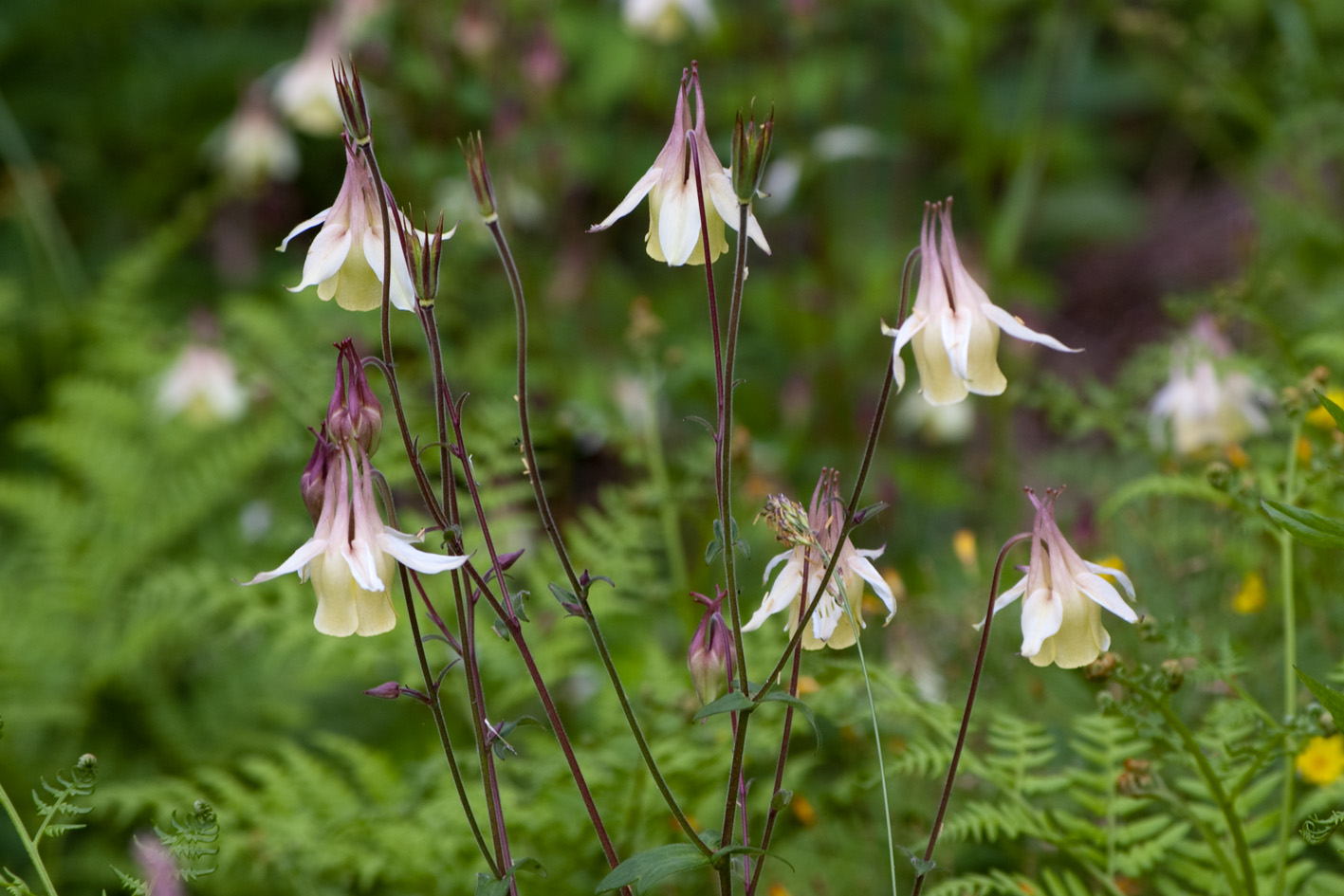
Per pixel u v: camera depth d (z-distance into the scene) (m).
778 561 1.05
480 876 1.02
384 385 1.73
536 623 1.32
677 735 1.22
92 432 1.81
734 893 1.20
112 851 1.41
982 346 1.01
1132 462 1.53
